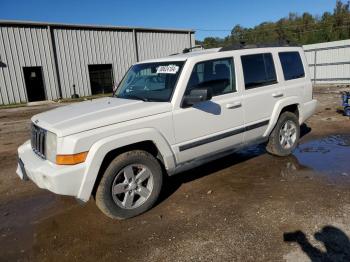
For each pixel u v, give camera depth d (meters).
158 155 4.27
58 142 3.54
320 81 23.94
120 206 3.91
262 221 3.73
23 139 9.21
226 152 5.02
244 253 3.16
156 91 4.54
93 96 24.00
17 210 4.50
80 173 3.54
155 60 5.08
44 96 22.64
